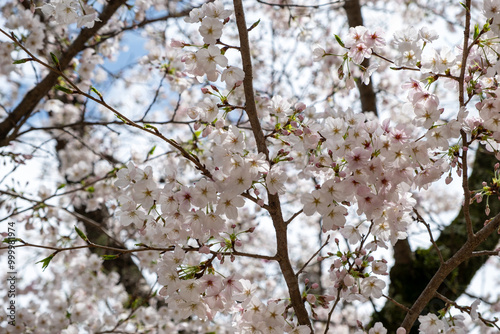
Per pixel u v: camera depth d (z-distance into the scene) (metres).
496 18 2.20
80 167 5.06
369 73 2.50
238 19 2.35
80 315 4.56
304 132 2.33
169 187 2.17
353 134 2.20
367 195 2.15
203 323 4.67
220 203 2.16
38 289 5.50
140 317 4.69
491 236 4.03
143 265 4.43
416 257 4.15
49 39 4.84
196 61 2.32
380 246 2.46
